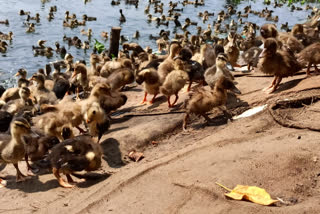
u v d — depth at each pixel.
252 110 3.16
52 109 3.36
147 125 3.21
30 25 7.65
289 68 3.20
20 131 2.83
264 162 2.63
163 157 2.87
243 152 2.73
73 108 3.28
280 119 2.97
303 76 3.43
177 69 3.50
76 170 2.78
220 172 2.62
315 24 5.75
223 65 3.37
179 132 3.15
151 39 7.65
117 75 3.87
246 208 2.42
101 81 3.92
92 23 8.59
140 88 4.10
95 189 2.73
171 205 2.50
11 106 3.80
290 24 9.27
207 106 3.08
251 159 2.67
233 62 4.00
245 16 9.93
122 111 3.56
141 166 2.81
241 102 3.25
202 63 3.91
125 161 2.97
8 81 5.13
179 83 3.37
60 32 7.75
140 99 3.79
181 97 3.59
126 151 3.04
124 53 5.70
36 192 2.80
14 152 2.85
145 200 2.55
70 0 10.85
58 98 4.18
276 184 2.53
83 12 9.57
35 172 2.97
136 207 2.53
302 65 3.29
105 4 10.65
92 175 2.86
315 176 2.55
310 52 3.33
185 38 6.88
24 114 3.48
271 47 3.17
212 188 2.52
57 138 3.09
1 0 10.05
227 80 3.09
